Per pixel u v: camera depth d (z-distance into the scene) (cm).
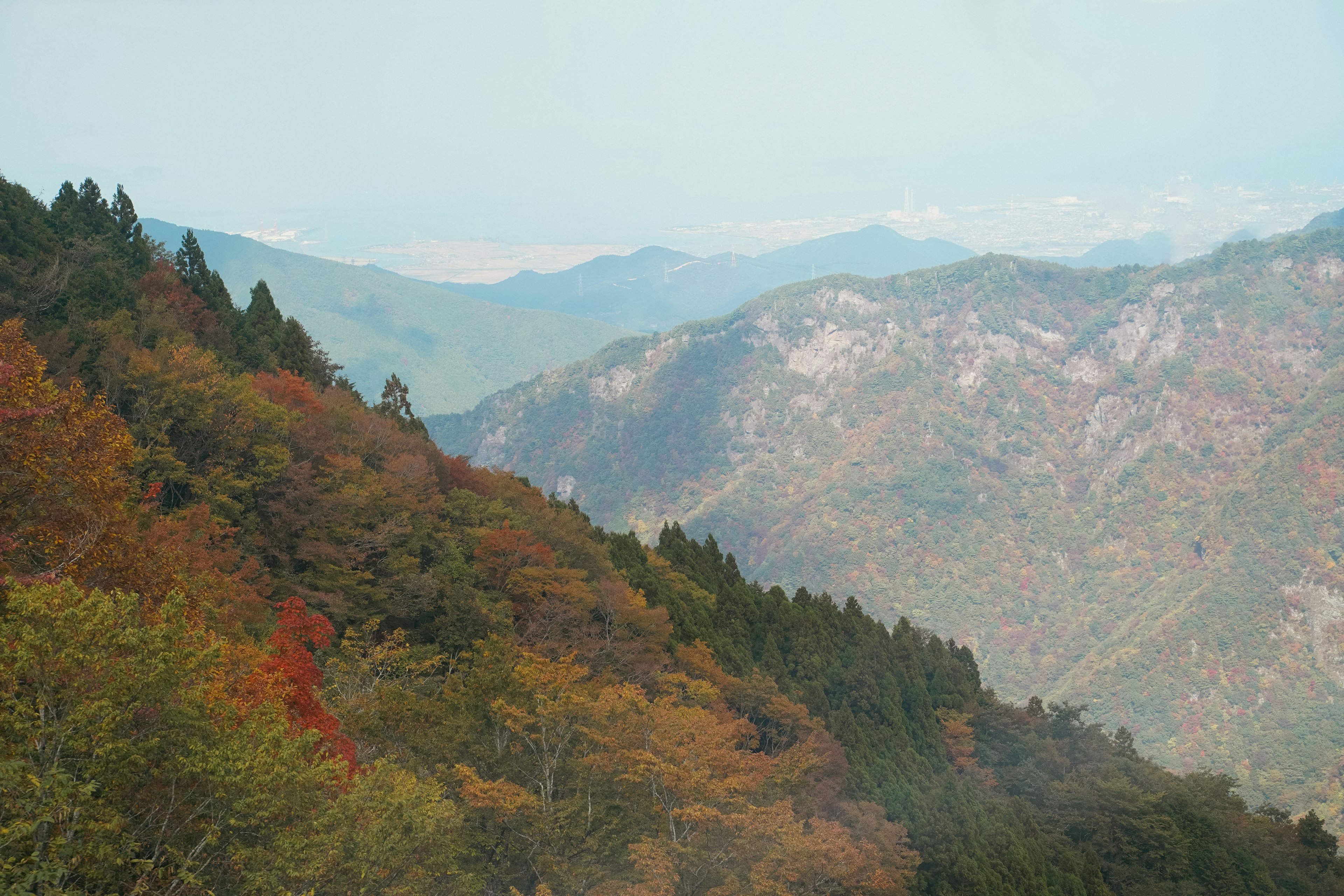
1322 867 10619
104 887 2342
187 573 4297
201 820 2588
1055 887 8456
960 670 13338
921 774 9519
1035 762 11406
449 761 4494
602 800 4766
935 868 7950
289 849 2603
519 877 4412
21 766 2155
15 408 3102
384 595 7012
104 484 3331
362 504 7462
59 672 2298
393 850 2983
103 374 6750
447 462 10356
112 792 2370
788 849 4891
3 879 2066
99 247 11388
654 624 8150
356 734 4406
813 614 12638
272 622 5350
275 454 7188
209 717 2602
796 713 8150
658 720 5200
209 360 7212
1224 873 9706
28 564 3209
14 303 8038
